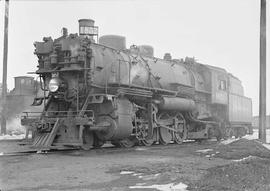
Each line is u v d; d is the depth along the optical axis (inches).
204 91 847.1
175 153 520.4
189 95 785.6
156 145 666.8
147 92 631.2
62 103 579.8
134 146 633.0
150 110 651.5
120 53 630.5
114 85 577.3
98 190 265.7
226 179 286.8
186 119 784.9
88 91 546.6
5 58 954.1
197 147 632.4
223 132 919.7
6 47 956.0
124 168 363.6
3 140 745.6
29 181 298.2
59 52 565.3
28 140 536.1
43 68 583.5
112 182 295.7
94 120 526.9
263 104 781.3
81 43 541.3
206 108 866.1
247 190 253.8
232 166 347.3
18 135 1005.2
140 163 401.1
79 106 553.3
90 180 304.0
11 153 496.1
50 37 580.1
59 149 558.9
